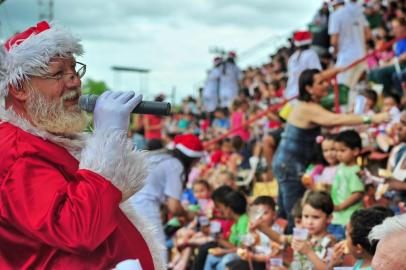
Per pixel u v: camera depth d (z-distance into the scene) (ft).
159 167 20.12
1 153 8.10
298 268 16.15
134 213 9.16
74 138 8.96
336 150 19.88
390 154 20.51
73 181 8.28
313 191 17.43
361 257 13.32
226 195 21.17
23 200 7.67
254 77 54.34
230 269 18.90
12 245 7.84
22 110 8.54
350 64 29.94
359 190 19.15
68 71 8.57
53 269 7.75
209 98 53.57
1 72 8.46
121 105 8.33
